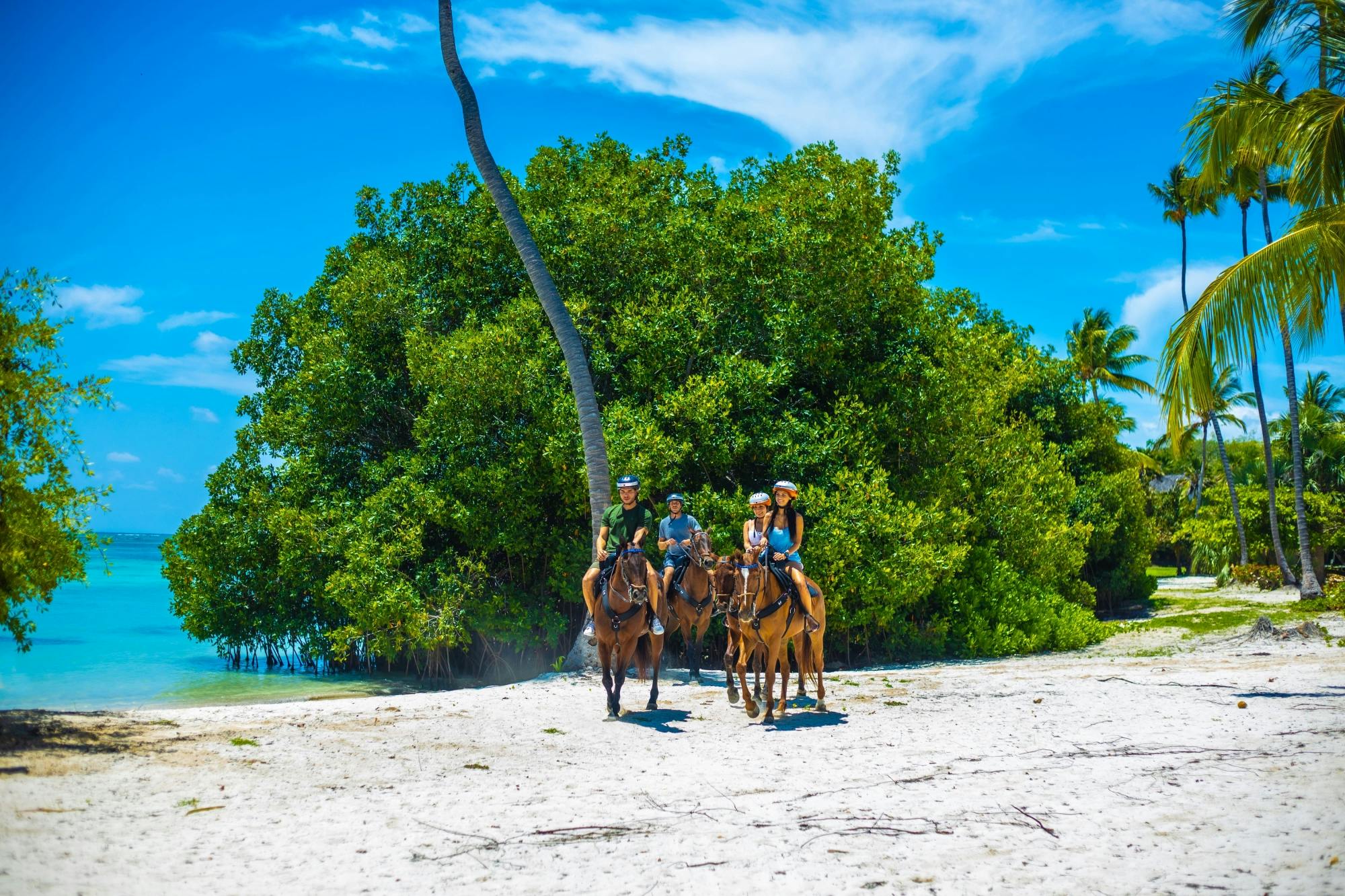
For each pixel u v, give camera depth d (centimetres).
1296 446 3294
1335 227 1159
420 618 1870
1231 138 1320
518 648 2102
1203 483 6481
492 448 2005
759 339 2105
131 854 548
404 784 761
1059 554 2653
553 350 1989
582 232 2094
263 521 2216
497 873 536
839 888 505
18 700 1720
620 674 1132
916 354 2230
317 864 546
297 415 2255
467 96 1772
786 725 1070
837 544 1866
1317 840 545
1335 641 1941
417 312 2162
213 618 2222
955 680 1495
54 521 912
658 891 506
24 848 538
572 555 2008
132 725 971
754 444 1977
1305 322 1207
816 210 2098
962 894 490
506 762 867
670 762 864
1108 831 588
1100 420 4016
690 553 1237
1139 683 1327
